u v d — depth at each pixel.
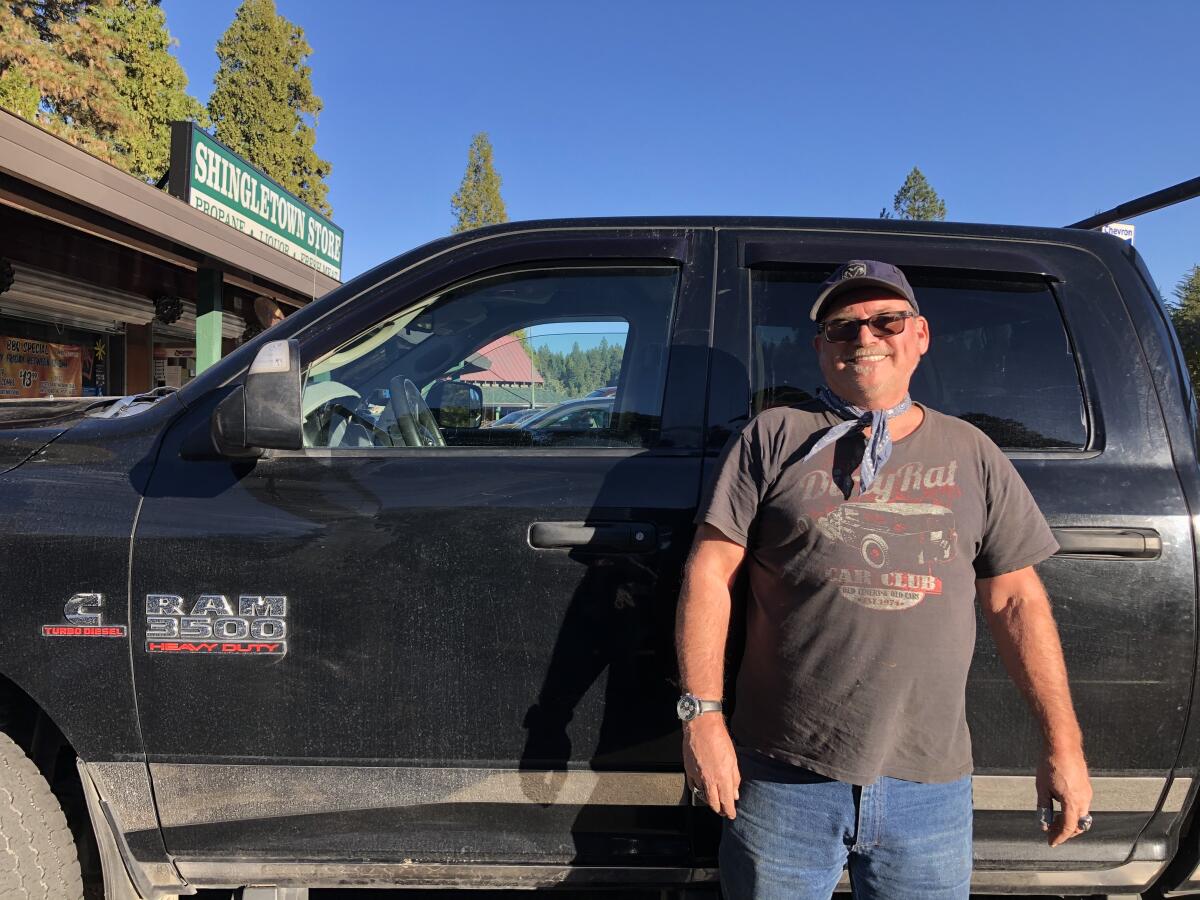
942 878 1.56
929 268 1.97
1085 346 1.92
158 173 19.59
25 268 7.40
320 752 1.83
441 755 1.83
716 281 2.00
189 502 1.84
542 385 2.03
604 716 1.81
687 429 1.90
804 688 1.53
